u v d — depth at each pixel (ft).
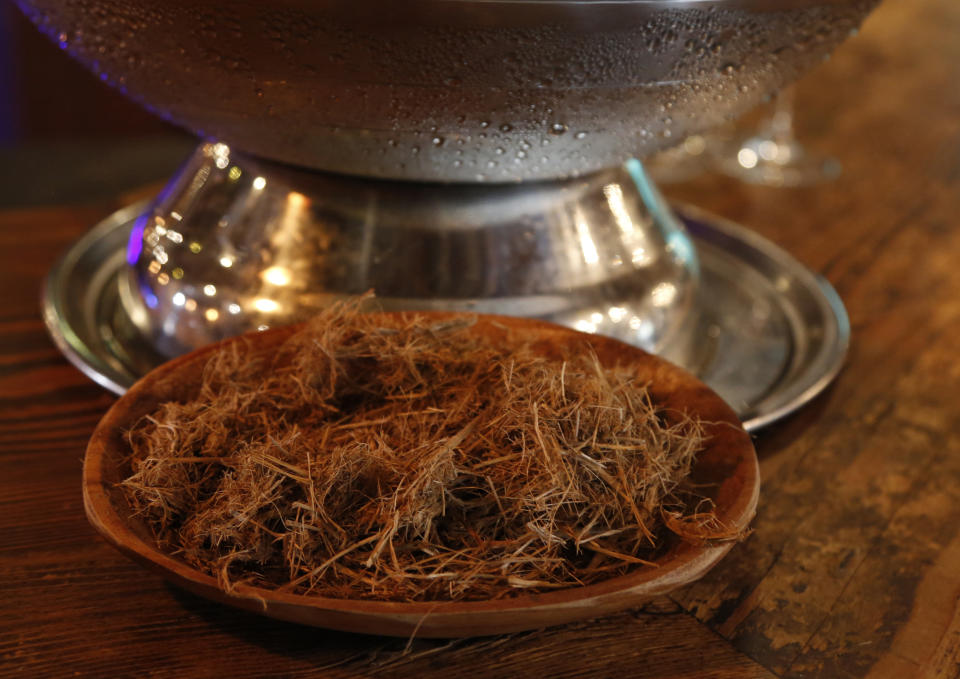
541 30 1.42
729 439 1.47
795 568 1.54
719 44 1.51
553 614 1.28
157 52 1.52
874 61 3.13
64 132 4.20
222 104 1.57
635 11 1.42
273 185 1.74
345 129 1.56
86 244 2.03
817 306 1.97
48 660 1.39
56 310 1.85
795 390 1.76
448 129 1.55
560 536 1.40
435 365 1.56
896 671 1.42
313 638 1.43
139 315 1.85
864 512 1.62
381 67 1.46
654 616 1.47
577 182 1.77
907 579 1.53
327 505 1.39
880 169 2.53
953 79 3.02
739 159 2.56
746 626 1.46
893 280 2.13
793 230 2.27
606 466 1.44
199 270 1.76
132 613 1.44
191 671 1.39
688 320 1.90
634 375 1.57
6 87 4.04
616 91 1.52
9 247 2.08
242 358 1.58
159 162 3.34
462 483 1.43
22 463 1.63
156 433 1.45
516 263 1.73
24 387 1.76
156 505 1.39
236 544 1.37
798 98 2.85
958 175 2.52
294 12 1.40
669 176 2.47
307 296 1.71
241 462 1.40
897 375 1.88
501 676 1.40
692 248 1.98
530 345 1.61
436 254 1.72
